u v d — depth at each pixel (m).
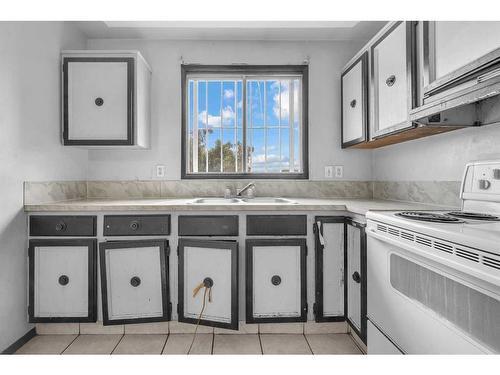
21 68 1.75
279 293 1.84
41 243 1.80
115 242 1.80
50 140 2.01
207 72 2.54
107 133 2.14
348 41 2.56
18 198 1.73
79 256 1.82
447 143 1.69
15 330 1.72
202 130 2.65
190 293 1.83
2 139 1.62
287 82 2.65
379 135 1.87
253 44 2.54
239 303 1.85
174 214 1.86
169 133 2.52
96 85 2.13
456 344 0.91
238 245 1.84
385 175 2.37
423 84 1.37
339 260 1.86
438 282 0.99
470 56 1.10
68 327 1.89
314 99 2.56
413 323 1.11
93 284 1.81
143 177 2.50
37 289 1.81
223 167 2.66
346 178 2.56
